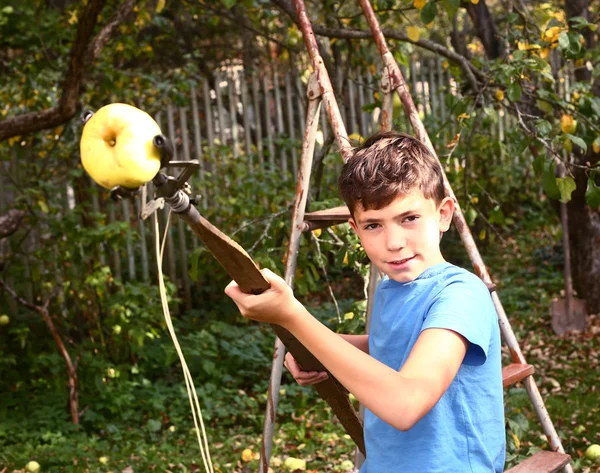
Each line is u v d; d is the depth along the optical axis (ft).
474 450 5.23
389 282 5.82
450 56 16.88
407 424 4.45
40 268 23.82
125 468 16.33
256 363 23.15
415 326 5.31
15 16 20.47
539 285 28.84
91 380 20.94
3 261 23.09
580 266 25.32
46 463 16.37
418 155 5.37
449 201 5.55
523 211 37.09
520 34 16.53
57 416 19.60
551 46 14.89
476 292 5.24
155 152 4.24
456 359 4.78
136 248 28.25
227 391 21.27
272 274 4.71
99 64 22.77
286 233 14.79
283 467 15.34
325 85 9.26
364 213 5.30
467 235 9.46
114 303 21.59
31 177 23.35
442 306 5.05
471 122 13.78
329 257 31.68
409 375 4.56
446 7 13.03
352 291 30.14
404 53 17.83
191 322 27.07
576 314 24.16
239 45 40.14
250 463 15.74
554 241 33.71
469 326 4.91
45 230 22.84
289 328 4.77
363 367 4.54
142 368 22.25
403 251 5.31
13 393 20.98
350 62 20.56
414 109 9.43
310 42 9.53
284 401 20.88
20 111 25.03
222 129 29.89
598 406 17.67
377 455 5.63
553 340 23.49
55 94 24.43
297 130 33.06
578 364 21.12
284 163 30.81
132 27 23.15
